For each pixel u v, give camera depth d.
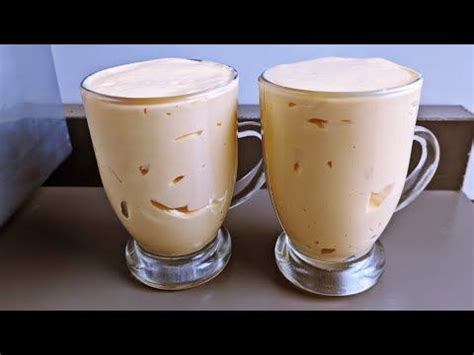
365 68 0.22
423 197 0.33
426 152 0.27
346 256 0.24
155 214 0.22
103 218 0.32
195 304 0.24
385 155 0.20
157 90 0.20
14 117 0.28
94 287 0.25
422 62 0.31
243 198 0.28
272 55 0.32
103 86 0.21
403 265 0.26
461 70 0.32
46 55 0.31
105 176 0.22
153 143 0.20
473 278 0.25
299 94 0.19
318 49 0.31
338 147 0.19
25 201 0.32
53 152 0.32
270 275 0.26
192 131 0.20
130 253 0.27
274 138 0.21
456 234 0.29
